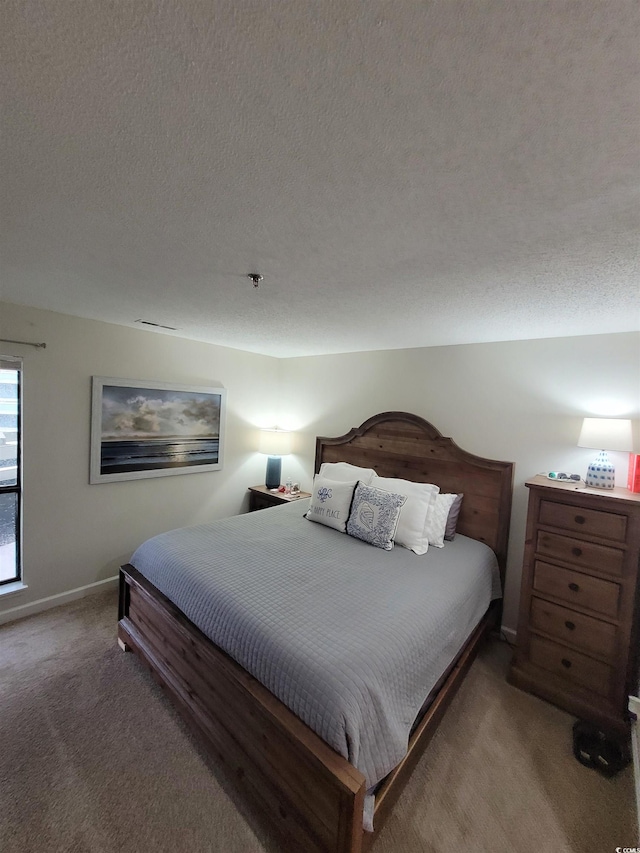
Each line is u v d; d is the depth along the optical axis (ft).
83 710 6.14
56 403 9.00
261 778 4.51
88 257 5.16
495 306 6.42
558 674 6.81
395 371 11.11
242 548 7.43
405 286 5.73
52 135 2.75
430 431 10.04
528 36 1.83
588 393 7.93
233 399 13.11
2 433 8.49
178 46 2.02
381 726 4.13
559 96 2.18
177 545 7.38
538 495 7.08
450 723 6.25
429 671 5.14
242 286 6.14
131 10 1.83
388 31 1.86
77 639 7.98
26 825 4.47
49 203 3.76
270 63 2.09
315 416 13.30
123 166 3.12
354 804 3.50
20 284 6.53
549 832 4.63
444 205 3.48
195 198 3.58
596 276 4.93
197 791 4.91
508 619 8.84
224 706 5.10
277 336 10.35
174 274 5.71
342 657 4.39
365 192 3.34
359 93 2.26
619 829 4.69
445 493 9.57
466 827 4.62
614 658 6.26
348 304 6.84
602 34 1.77
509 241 4.11
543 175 2.94
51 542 9.17
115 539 10.37
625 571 6.17
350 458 11.82
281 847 4.25
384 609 5.44
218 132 2.66
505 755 5.68
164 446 11.21
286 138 2.69
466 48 1.92
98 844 4.30
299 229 4.10
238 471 13.52
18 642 7.83
